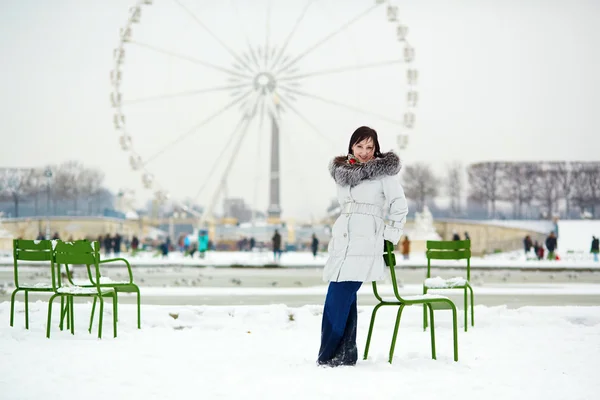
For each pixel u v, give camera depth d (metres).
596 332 7.74
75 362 5.81
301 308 8.89
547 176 86.94
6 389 4.79
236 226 72.62
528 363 5.82
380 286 16.03
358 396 4.56
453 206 96.81
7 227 66.81
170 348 6.64
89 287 7.63
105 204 102.81
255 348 6.69
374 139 6.10
